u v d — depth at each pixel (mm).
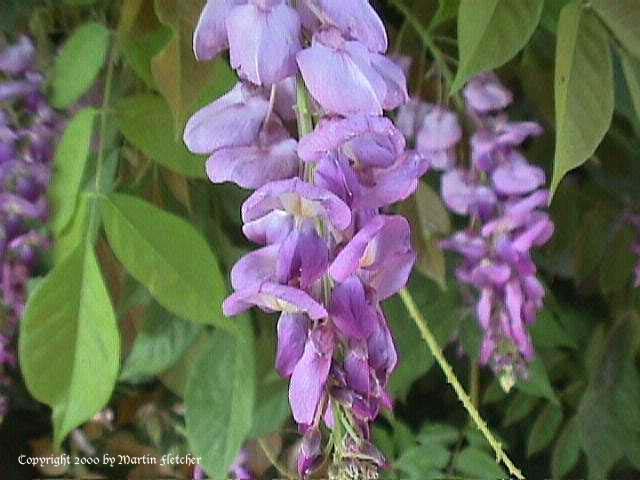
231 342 283
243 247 307
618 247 347
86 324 234
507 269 279
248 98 171
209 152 176
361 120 155
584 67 212
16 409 361
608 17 217
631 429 366
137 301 288
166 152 243
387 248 170
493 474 346
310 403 162
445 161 289
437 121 286
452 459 351
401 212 287
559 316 362
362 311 163
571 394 375
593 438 367
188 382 284
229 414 283
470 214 293
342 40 159
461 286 318
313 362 162
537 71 306
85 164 251
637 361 387
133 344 302
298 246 163
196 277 241
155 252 240
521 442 391
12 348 295
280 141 169
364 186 165
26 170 249
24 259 259
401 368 319
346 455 166
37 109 255
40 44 269
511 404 367
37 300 230
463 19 210
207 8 169
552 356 368
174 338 295
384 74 163
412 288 320
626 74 242
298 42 160
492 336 285
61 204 242
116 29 263
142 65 245
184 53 218
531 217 281
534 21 212
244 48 159
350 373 165
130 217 239
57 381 233
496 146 283
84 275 234
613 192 347
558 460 369
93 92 268
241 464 336
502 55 212
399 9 293
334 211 158
